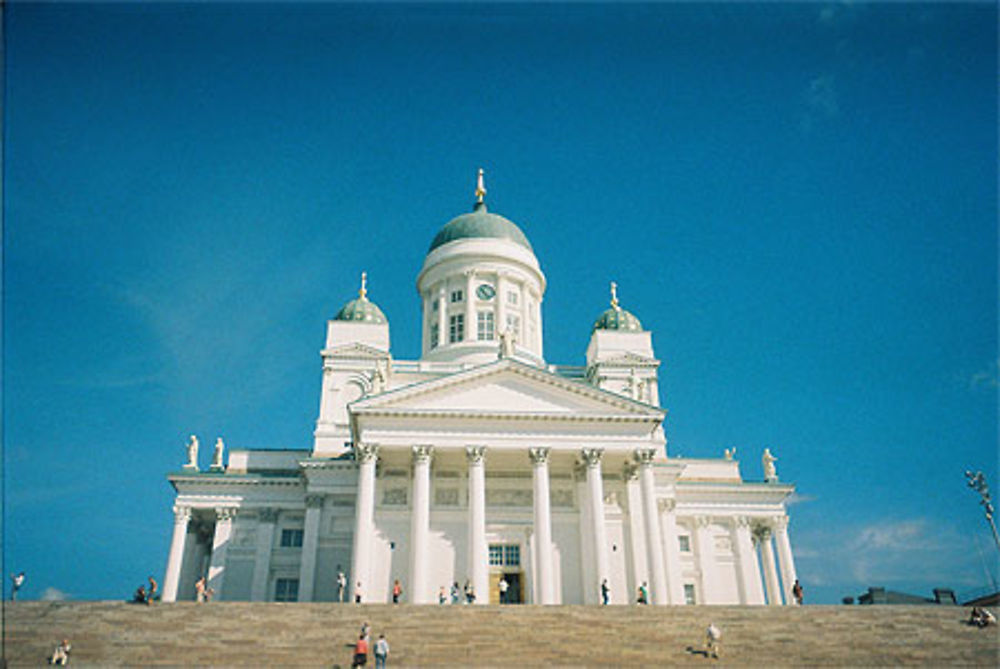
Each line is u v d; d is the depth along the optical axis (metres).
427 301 86.75
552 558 59.25
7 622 37.22
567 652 36.09
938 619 42.66
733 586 74.06
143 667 32.84
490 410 59.03
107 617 39.06
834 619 42.25
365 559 54.84
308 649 35.53
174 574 67.12
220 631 37.78
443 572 58.91
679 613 42.97
